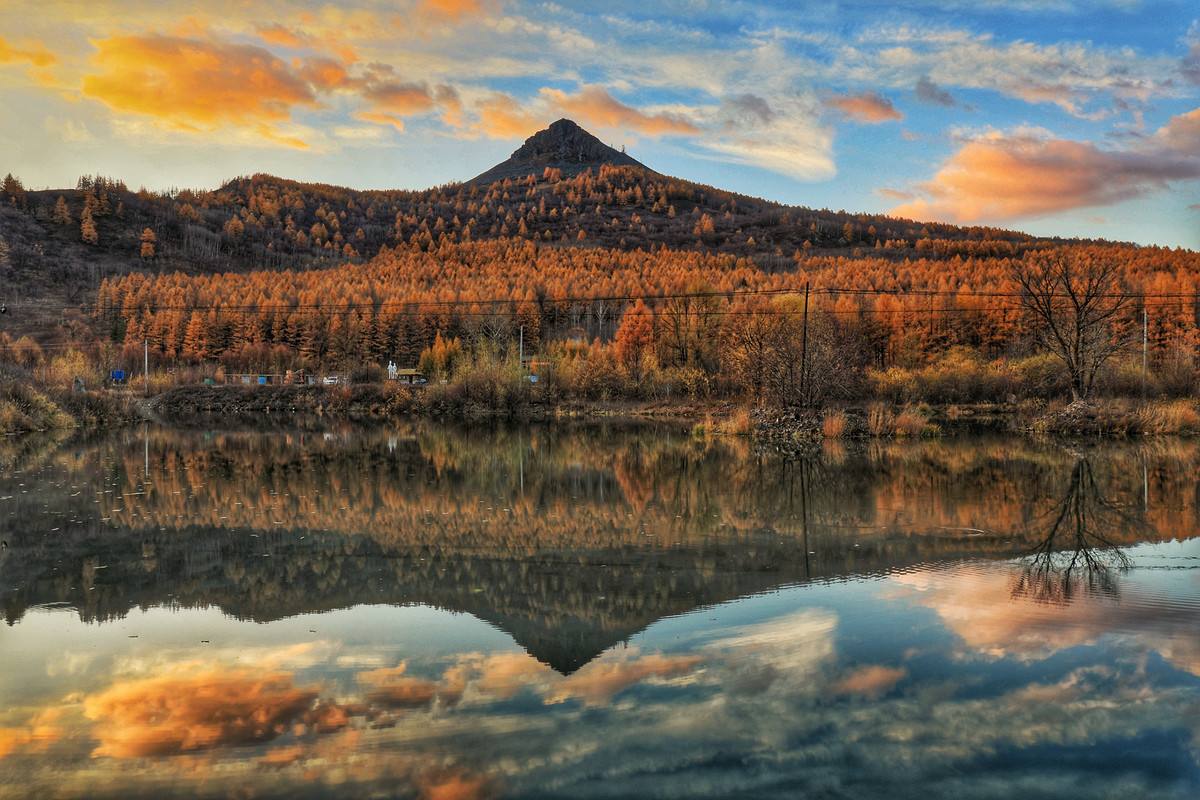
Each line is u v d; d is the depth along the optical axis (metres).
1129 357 50.53
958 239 182.25
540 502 18.25
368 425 48.88
